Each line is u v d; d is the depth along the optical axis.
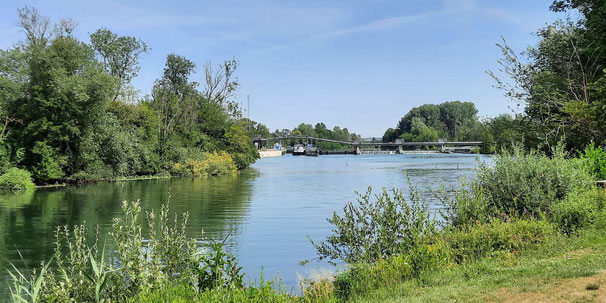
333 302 6.68
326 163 102.94
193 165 55.25
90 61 46.81
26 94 41.75
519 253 8.52
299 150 190.00
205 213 22.09
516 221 9.95
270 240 15.36
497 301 5.70
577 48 21.91
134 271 6.53
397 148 193.88
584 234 9.30
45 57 40.09
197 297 5.81
